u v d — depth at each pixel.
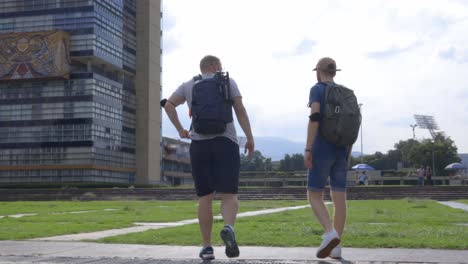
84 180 72.94
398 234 8.33
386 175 81.25
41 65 72.50
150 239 8.27
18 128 75.75
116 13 80.06
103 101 76.19
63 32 72.38
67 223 13.09
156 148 87.62
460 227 10.38
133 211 20.52
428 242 7.23
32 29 75.56
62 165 73.75
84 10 73.88
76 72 74.00
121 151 80.62
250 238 8.04
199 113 5.73
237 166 5.85
